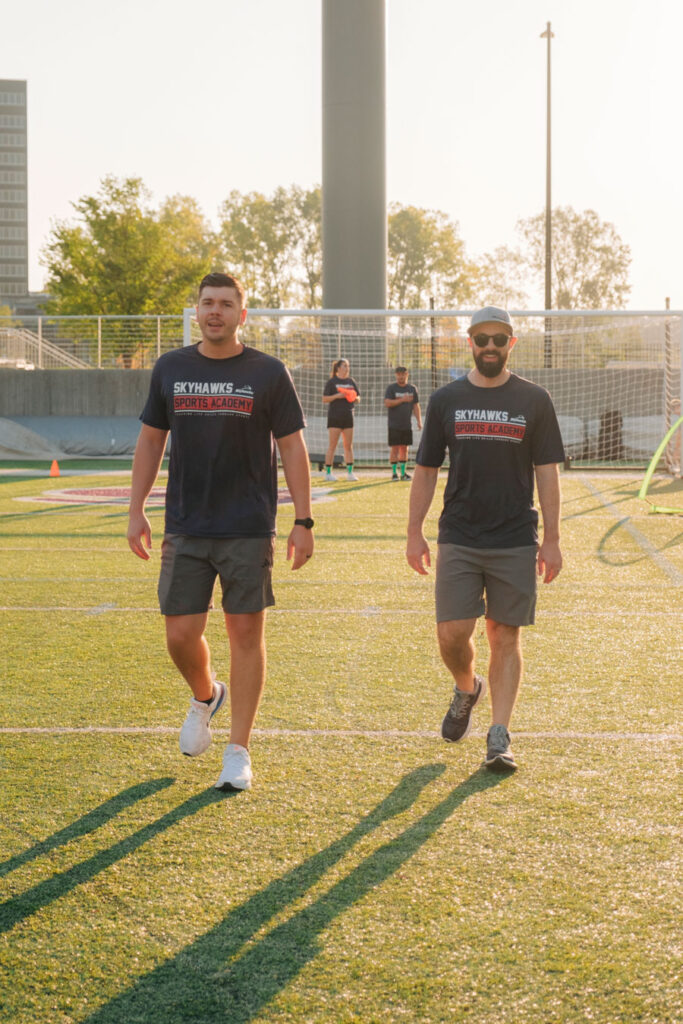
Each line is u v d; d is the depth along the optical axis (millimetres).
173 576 3996
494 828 3562
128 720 4809
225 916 2965
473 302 91125
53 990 2602
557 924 2896
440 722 4781
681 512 13078
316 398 26922
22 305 169125
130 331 30953
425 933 2855
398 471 18422
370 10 30281
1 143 197250
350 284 31047
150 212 46750
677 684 5402
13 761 4258
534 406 4133
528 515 4195
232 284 3875
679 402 18766
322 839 3484
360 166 30719
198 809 3750
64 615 7188
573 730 4652
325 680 5500
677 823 3592
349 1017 2469
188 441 3918
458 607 4180
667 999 2529
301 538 4086
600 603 7559
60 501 14711
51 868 3275
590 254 80938
